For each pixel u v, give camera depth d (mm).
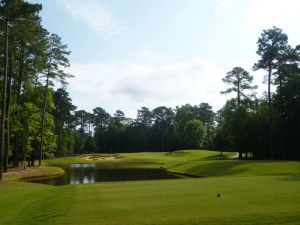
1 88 42500
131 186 20391
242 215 11320
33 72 47375
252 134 61562
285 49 54094
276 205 12680
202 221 10859
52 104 57969
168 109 153625
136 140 150625
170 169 53219
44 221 12242
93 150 149250
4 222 13352
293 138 56938
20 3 32062
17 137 50875
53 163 77875
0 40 36188
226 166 41906
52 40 50219
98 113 160750
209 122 148500
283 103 58500
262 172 35719
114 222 11234
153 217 11602
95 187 20266
